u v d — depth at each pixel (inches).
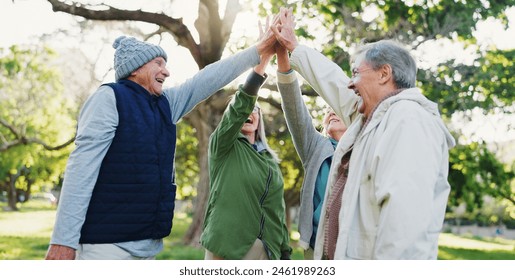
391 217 84.4
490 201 1184.8
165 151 107.4
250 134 139.5
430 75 517.0
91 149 98.5
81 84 543.8
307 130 132.3
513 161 673.0
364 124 98.0
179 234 777.6
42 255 449.7
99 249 100.0
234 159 133.6
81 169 97.7
